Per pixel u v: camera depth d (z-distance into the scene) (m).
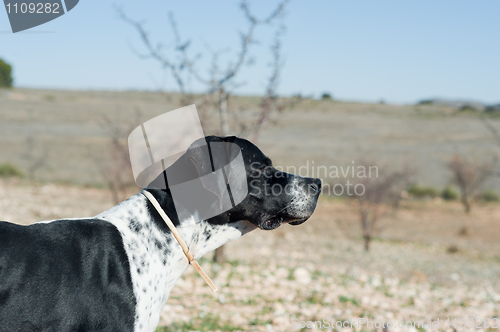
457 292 9.70
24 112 52.28
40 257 2.52
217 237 3.10
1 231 2.54
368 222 14.91
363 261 12.84
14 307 2.42
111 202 18.81
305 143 40.94
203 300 6.98
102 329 2.57
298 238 16.16
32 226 2.65
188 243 2.95
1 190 18.56
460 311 7.68
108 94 78.38
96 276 2.61
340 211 21.14
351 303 7.74
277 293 7.77
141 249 2.79
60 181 23.72
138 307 2.70
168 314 5.98
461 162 23.64
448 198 26.08
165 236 2.89
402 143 43.28
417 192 26.30
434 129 52.97
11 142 35.06
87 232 2.70
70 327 2.51
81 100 67.62
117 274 2.67
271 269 9.77
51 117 50.16
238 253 11.97
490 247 17.03
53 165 27.97
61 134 40.28
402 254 14.73
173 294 7.18
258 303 7.14
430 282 10.84
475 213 23.09
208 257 10.70
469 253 15.93
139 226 2.85
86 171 27.00
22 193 18.75
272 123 8.98
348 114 67.00
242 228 3.16
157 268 2.82
